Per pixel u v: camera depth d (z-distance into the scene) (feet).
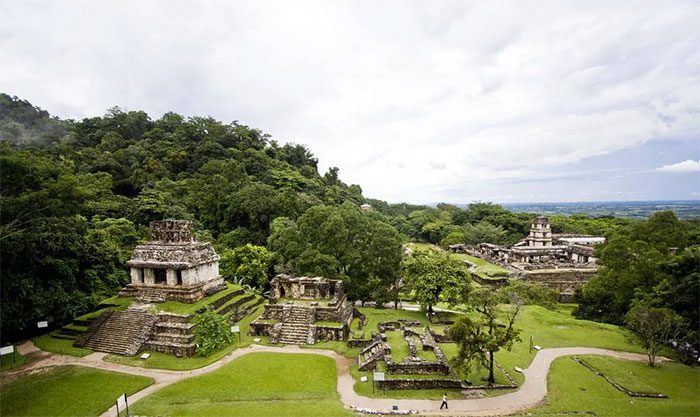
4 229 94.27
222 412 75.05
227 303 138.31
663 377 95.55
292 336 117.39
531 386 89.45
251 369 96.73
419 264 151.43
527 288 165.89
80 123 357.82
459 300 143.33
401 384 86.94
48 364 97.76
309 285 137.39
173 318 114.11
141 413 74.69
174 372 94.58
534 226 313.12
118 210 205.36
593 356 108.99
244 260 181.57
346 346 112.78
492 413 76.64
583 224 410.93
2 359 99.76
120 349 105.91
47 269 115.55
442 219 449.06
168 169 300.40
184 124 369.91
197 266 133.80
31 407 77.20
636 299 129.59
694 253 117.29
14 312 102.47
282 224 214.28
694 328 109.50
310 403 79.71
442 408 78.33
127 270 152.15
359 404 80.07
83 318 119.24
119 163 277.85
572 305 195.00
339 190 401.49
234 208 233.14
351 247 169.27
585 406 79.77
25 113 370.12
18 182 93.76
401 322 128.36
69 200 102.37
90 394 82.53
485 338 86.48
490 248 302.25
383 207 556.10
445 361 93.66
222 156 334.03
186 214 226.17
